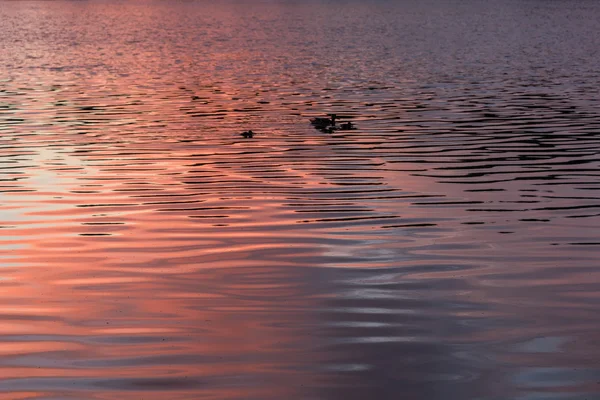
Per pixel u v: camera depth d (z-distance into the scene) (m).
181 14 186.88
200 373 13.55
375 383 13.24
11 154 32.97
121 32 125.75
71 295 17.14
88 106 47.56
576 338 14.92
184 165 30.83
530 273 18.48
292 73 67.56
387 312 16.20
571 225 22.39
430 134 37.66
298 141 36.12
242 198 25.66
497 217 23.28
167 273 18.56
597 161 31.14
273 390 13.01
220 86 58.38
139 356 14.18
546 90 54.53
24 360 14.02
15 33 121.69
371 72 67.81
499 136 37.00
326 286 17.67
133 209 24.31
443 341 14.83
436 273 18.52
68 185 27.41
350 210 24.11
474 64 74.50
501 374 13.54
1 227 22.34
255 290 17.45
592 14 177.12
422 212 23.84
